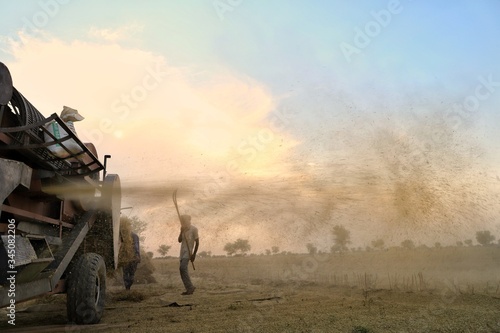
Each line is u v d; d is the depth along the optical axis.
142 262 14.64
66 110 5.98
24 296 4.29
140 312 6.92
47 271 5.00
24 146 4.41
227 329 5.18
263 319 5.77
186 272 9.97
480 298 7.12
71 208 6.66
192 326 5.43
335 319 5.53
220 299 8.55
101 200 7.20
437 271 15.10
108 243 7.35
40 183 5.21
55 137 5.04
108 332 5.18
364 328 4.77
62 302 8.49
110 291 10.50
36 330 5.29
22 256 3.89
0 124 4.22
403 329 4.87
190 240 10.05
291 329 5.03
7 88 4.20
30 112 4.88
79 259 6.02
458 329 4.86
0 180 3.79
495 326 5.00
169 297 9.20
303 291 9.64
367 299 7.42
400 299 7.31
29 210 5.13
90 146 7.12
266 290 10.18
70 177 5.98
